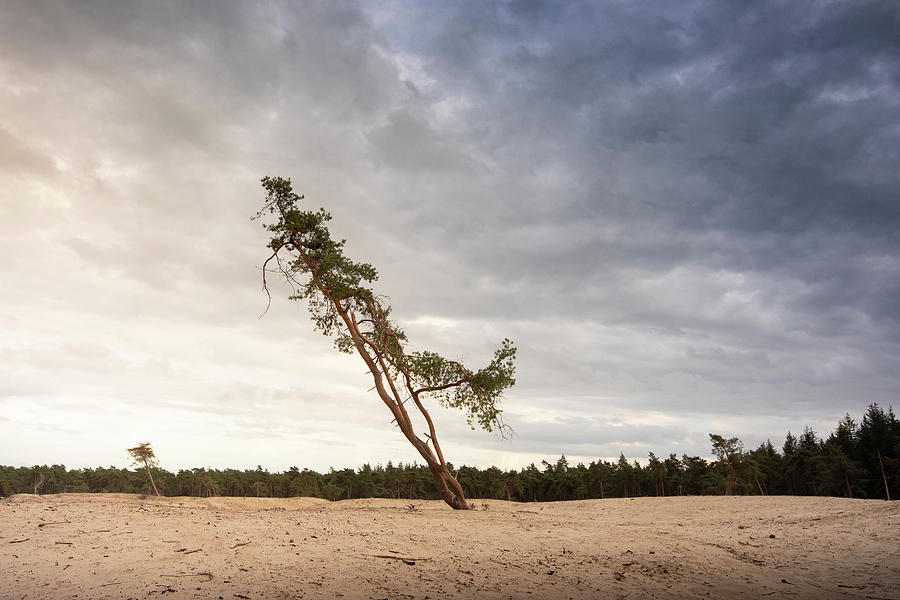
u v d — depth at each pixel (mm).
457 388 20938
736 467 84062
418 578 8875
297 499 30109
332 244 21047
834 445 84438
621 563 10875
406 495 117625
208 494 134500
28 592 7090
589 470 115062
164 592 7281
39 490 127812
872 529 15969
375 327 21344
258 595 7418
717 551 12562
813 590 9695
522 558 10844
